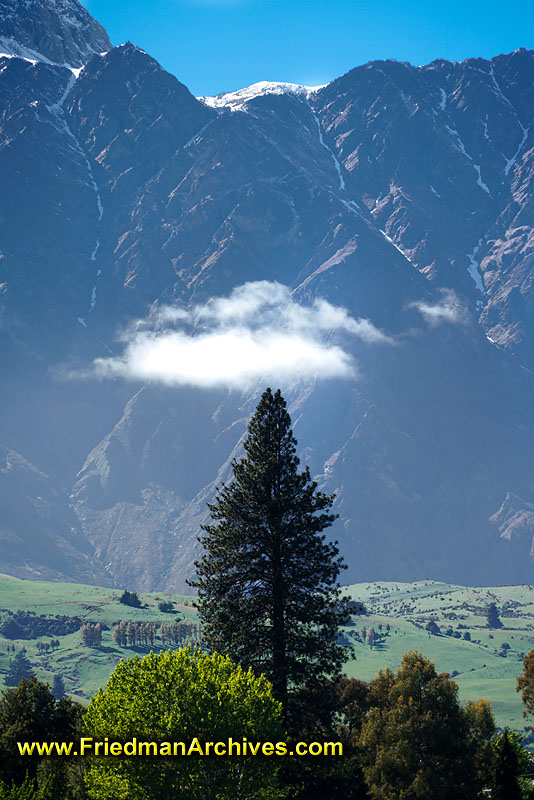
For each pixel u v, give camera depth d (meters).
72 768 66.88
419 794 67.94
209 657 62.00
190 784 54.19
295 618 72.44
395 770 70.12
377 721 73.50
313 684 70.94
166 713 55.75
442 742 70.56
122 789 54.75
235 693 57.81
